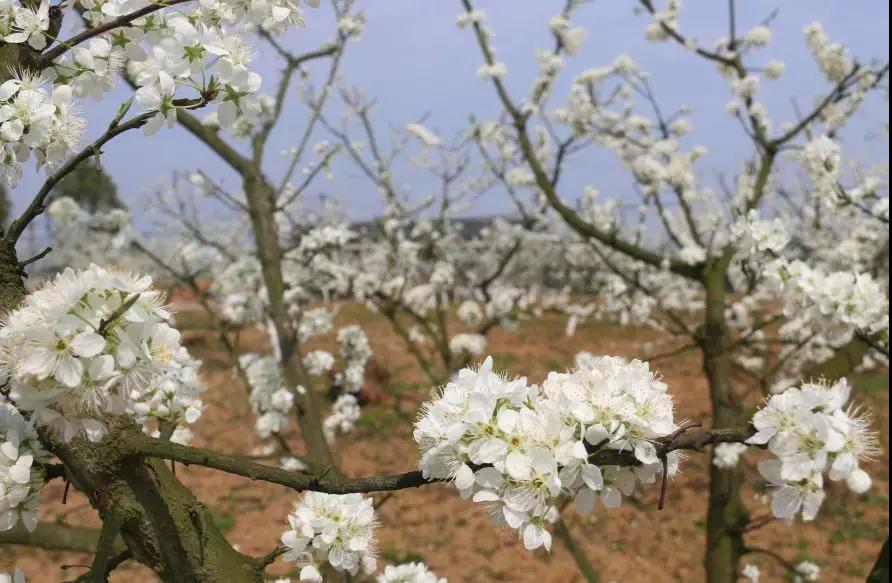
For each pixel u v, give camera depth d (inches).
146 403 66.7
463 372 45.2
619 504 43.9
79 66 55.3
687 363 528.1
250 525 268.8
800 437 40.6
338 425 211.8
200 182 212.7
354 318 785.6
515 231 250.5
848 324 104.4
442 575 234.4
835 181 129.7
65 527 80.4
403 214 270.2
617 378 44.5
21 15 51.0
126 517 45.6
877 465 300.5
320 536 64.5
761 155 171.9
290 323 134.8
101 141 48.1
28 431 48.2
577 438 42.8
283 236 248.4
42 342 36.6
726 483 139.1
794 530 264.1
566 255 291.0
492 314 239.1
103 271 37.4
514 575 234.2
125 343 37.8
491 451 40.9
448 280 244.1
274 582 74.1
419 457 44.1
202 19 56.7
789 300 107.8
